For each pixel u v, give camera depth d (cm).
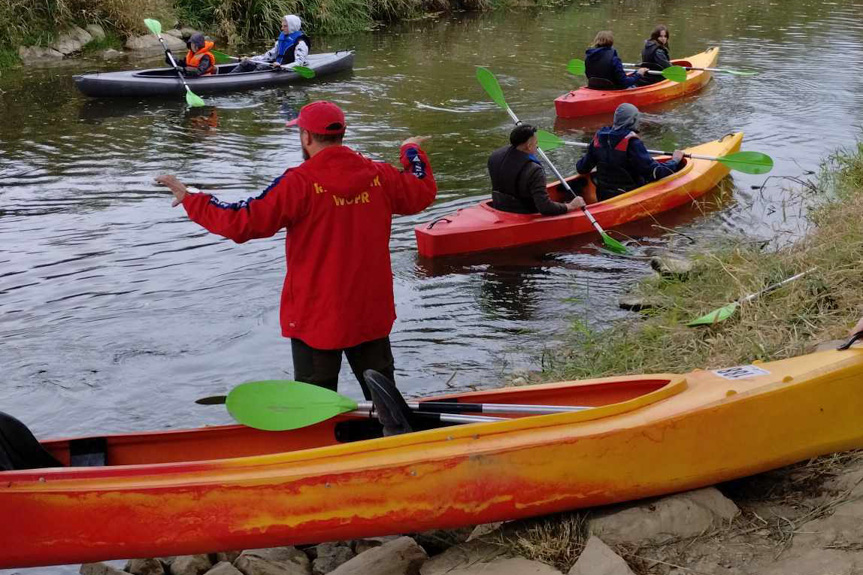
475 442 278
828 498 272
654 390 322
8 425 287
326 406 308
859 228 525
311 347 332
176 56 1395
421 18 1800
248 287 567
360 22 1670
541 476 275
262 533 273
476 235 624
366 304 330
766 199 736
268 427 298
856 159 764
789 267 499
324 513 273
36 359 471
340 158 316
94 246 638
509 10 1936
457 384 443
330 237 318
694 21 1759
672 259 580
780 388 286
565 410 304
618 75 1073
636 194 692
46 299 548
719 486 298
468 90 1178
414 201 343
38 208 721
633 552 260
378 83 1218
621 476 278
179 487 268
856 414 292
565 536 271
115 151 895
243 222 306
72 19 1389
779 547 254
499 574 258
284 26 1248
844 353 298
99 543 271
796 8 1923
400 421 296
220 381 453
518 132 633
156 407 428
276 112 1065
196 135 959
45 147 906
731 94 1127
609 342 462
